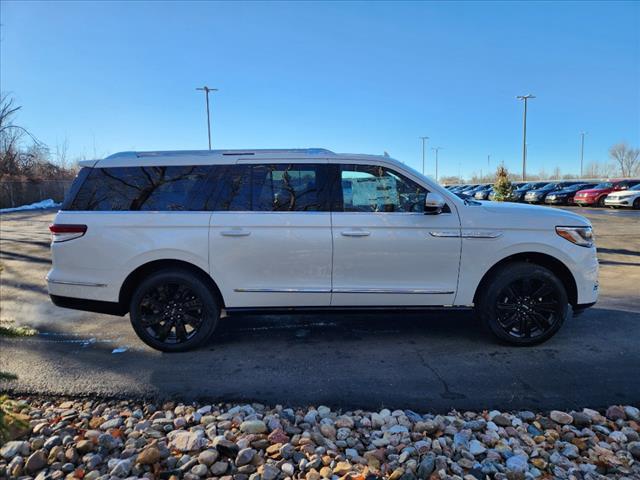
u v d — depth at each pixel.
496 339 4.57
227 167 4.45
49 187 36.78
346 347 4.62
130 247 4.32
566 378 3.84
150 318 4.44
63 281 4.41
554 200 31.36
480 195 40.84
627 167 80.50
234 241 4.33
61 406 3.50
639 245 11.65
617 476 2.58
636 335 4.84
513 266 4.42
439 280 4.41
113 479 2.55
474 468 2.65
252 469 2.66
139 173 4.45
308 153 4.50
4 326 3.61
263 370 4.09
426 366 4.12
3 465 2.72
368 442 2.98
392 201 4.45
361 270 4.37
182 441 2.91
